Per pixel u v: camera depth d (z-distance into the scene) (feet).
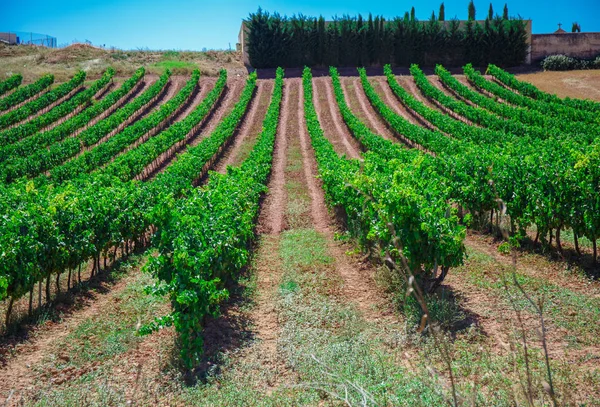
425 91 129.18
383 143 80.02
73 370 23.15
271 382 21.16
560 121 93.86
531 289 29.78
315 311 28.60
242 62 169.78
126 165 72.49
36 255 29.32
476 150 50.29
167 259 26.48
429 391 18.34
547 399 17.35
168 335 26.61
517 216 39.42
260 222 53.98
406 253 28.25
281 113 125.18
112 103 119.24
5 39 188.65
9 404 20.25
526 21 160.45
